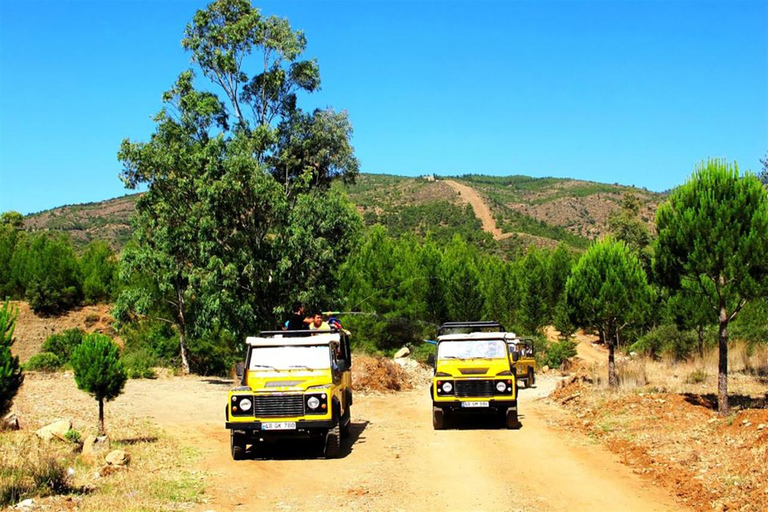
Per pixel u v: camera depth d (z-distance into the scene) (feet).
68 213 497.87
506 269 195.00
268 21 99.09
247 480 33.30
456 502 28.35
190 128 94.53
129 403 60.80
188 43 97.35
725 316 42.34
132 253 92.63
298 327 51.29
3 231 224.74
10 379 30.45
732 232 40.83
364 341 121.19
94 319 174.50
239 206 82.99
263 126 94.02
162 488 30.66
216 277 80.23
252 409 38.22
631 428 43.37
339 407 40.63
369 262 131.75
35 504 26.68
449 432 48.19
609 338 64.85
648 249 141.49
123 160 88.63
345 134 104.88
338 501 29.01
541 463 35.99
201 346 104.06
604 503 27.55
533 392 80.02
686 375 66.23
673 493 28.71
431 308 134.00
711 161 43.14
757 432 34.09
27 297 174.29
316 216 85.71
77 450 38.42
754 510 24.35
